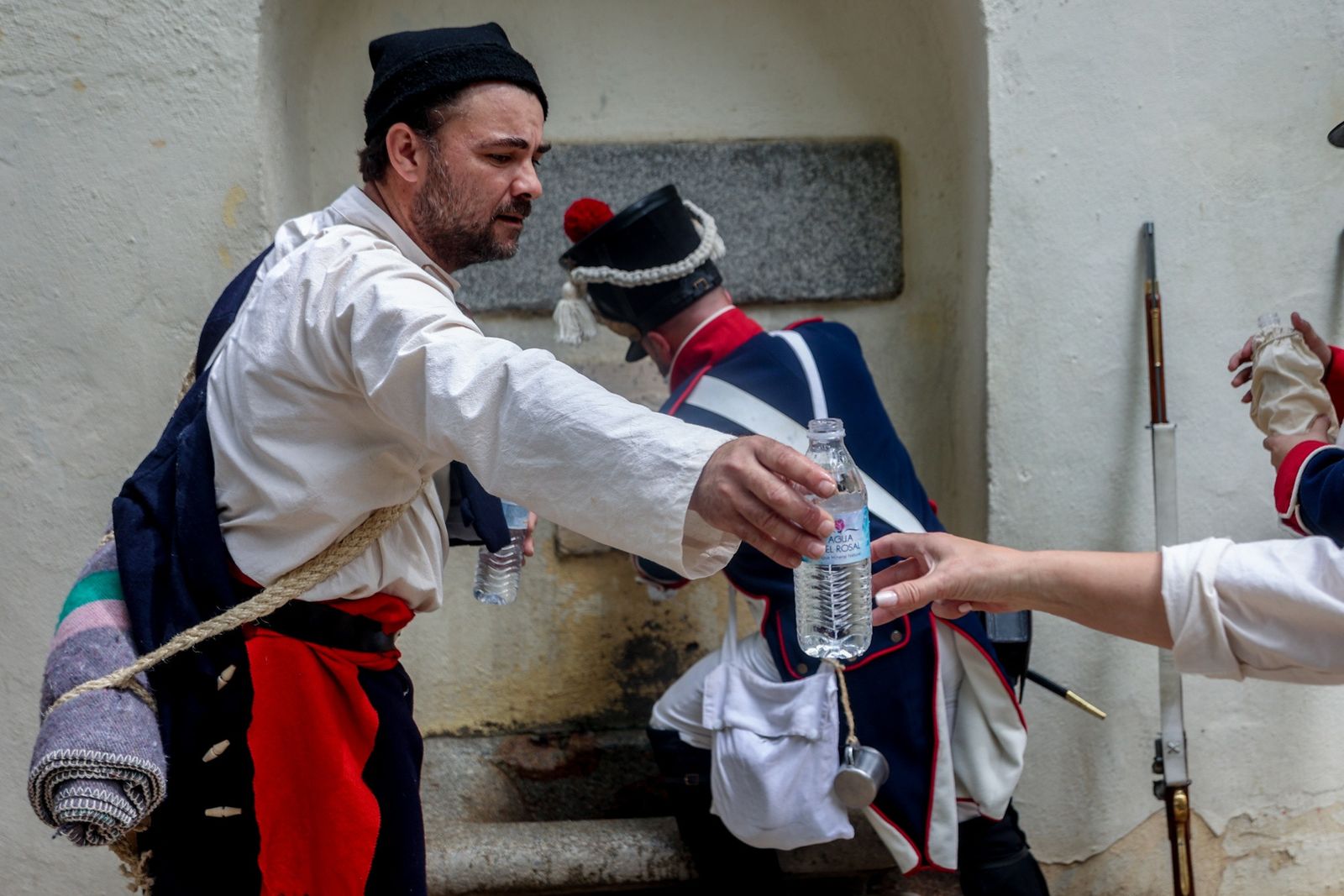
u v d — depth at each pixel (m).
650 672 2.84
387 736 1.70
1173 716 2.41
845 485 1.47
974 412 2.62
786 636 2.18
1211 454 2.56
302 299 1.54
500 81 1.67
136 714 1.52
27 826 2.52
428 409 1.38
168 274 2.40
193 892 1.63
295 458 1.56
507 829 2.51
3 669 2.48
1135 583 1.50
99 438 2.44
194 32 2.35
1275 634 1.44
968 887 2.27
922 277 2.85
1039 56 2.45
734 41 2.78
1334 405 2.01
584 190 2.74
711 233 2.35
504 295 2.74
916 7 2.73
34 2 2.34
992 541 2.54
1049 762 2.61
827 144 2.79
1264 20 2.47
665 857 2.42
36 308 2.40
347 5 2.67
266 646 1.61
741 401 2.19
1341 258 2.52
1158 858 2.66
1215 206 2.50
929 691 2.14
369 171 1.73
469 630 2.80
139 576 1.60
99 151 2.37
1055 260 2.50
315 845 1.62
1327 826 2.67
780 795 2.13
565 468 1.31
